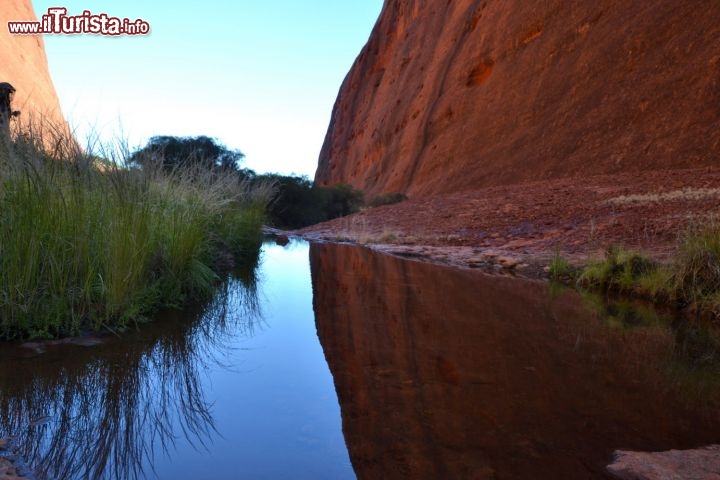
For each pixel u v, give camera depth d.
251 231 10.40
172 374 2.82
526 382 2.69
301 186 28.30
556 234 10.23
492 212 14.65
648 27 25.47
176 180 6.37
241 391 2.53
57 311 3.49
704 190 11.12
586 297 5.77
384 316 4.45
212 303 5.16
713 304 4.79
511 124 33.06
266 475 1.68
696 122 19.67
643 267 6.21
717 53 20.50
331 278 7.10
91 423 2.16
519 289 6.20
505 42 38.34
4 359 2.98
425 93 49.94
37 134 3.83
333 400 2.39
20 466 1.77
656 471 1.72
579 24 31.20
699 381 2.78
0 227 3.47
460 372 2.84
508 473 1.69
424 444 1.92
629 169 20.52
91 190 4.11
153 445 1.94
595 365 3.06
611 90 25.69
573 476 1.69
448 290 6.02
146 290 4.46
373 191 55.00
